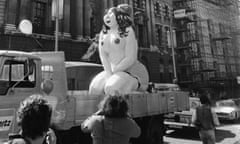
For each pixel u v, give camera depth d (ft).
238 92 129.08
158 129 23.21
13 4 58.49
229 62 133.49
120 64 21.03
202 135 17.11
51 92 14.82
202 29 120.26
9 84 12.98
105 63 22.30
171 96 25.76
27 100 6.16
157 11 107.45
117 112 8.41
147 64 92.73
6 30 55.42
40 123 5.77
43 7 67.82
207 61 118.11
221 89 121.39
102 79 21.54
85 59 61.11
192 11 116.78
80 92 22.66
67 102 14.16
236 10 148.05
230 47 137.59
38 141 5.79
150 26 98.99
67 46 65.57
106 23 22.58
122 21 21.99
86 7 75.15
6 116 12.28
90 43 70.64
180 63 116.98
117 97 8.91
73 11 72.28
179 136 33.73
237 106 51.83
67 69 39.37
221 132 36.35
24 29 19.39
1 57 12.77
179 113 32.68
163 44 106.11
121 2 87.45
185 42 117.39
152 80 91.50
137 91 22.17
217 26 130.82
